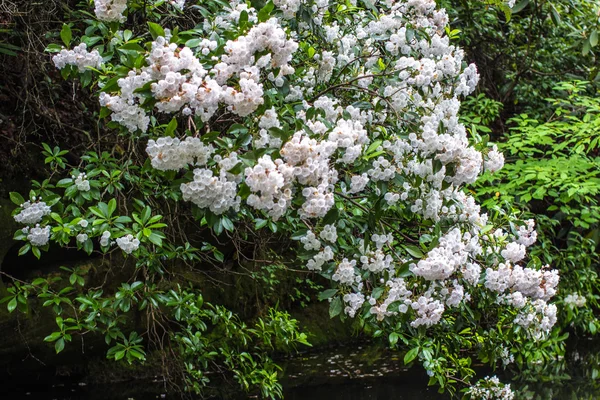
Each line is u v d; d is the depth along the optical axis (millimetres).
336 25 3424
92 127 4465
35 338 4125
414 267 2643
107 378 4688
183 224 4605
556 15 6496
